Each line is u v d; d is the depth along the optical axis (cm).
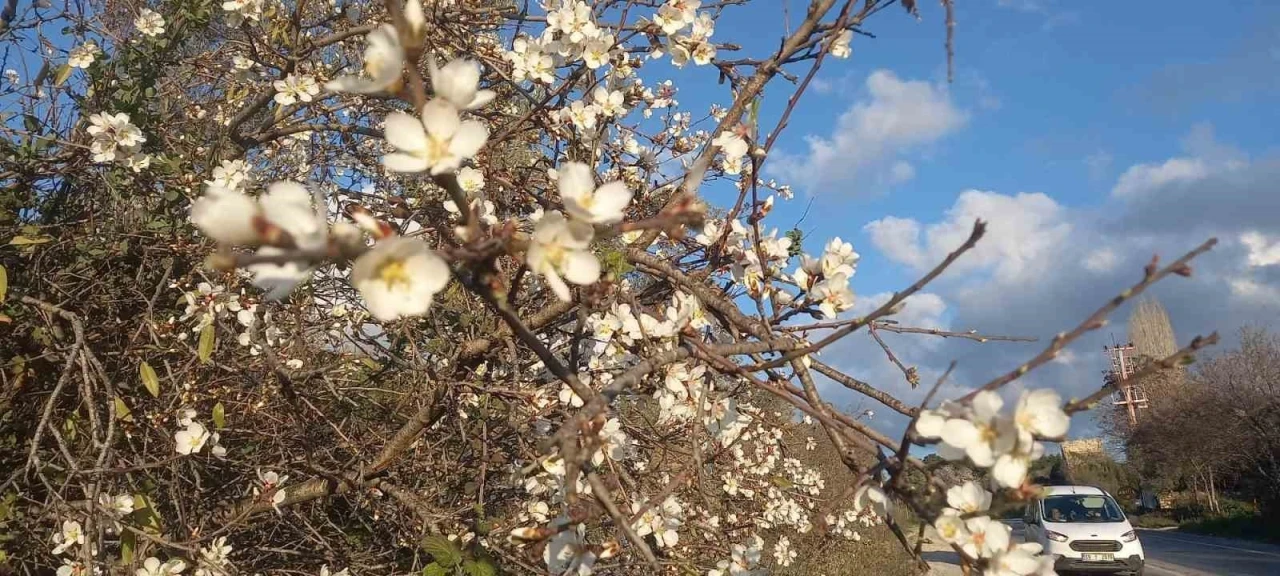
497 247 125
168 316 370
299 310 366
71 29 385
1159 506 3022
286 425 362
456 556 243
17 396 345
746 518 441
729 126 245
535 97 394
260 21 418
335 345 430
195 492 340
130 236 358
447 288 359
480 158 304
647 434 309
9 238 348
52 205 392
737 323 205
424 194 353
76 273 362
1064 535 1184
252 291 354
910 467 160
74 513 274
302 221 103
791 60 251
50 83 388
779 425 402
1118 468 3469
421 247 105
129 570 266
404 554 379
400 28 115
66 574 262
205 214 95
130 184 363
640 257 226
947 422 137
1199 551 1670
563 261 124
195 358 341
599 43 297
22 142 365
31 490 329
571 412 279
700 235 239
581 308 184
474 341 288
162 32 388
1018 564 144
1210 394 2497
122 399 328
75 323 300
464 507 318
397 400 408
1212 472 2611
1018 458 133
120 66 388
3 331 342
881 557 1095
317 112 423
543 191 341
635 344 231
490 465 356
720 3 319
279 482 328
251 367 372
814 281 206
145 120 379
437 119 118
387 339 430
